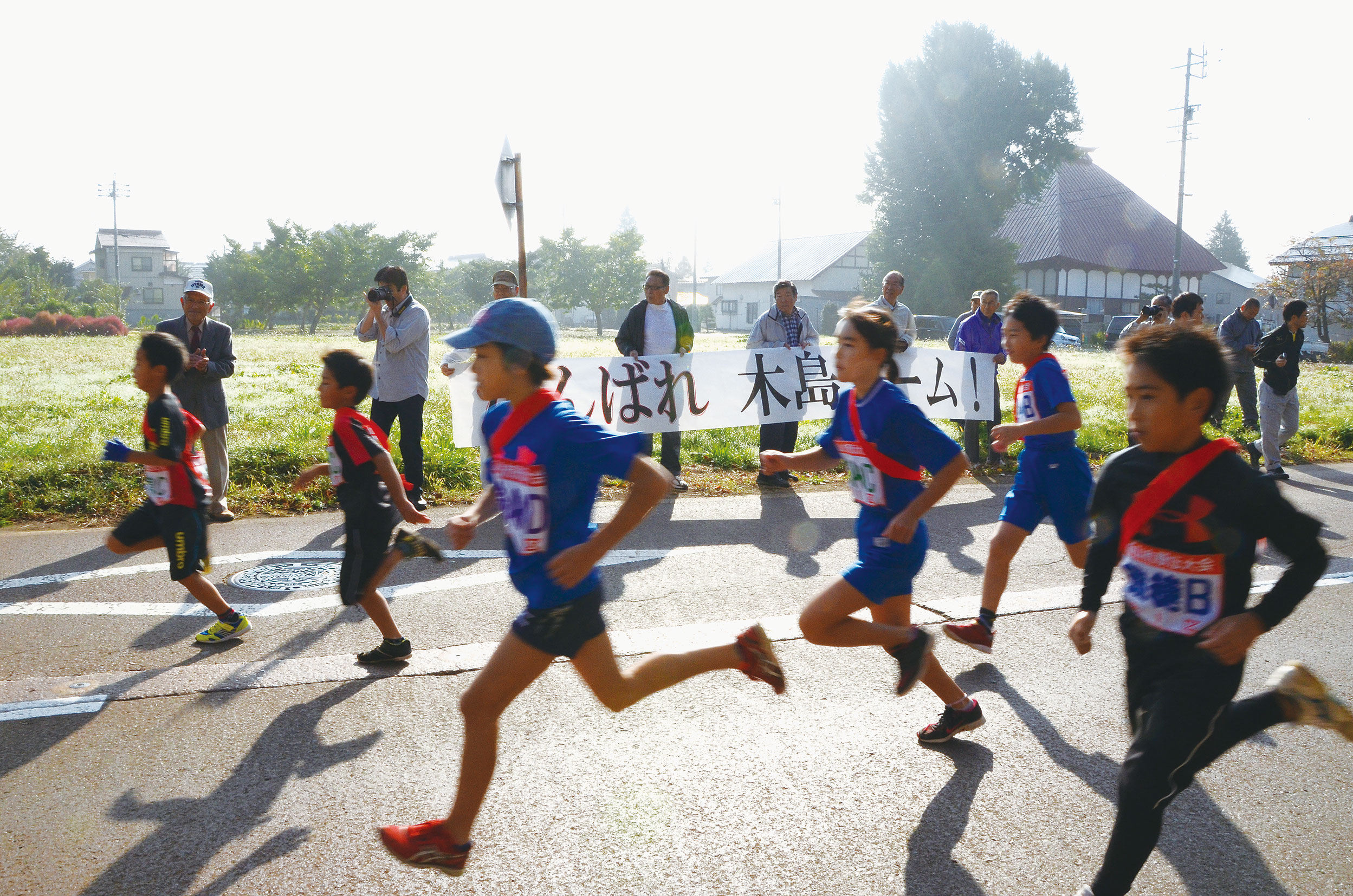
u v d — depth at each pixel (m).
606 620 5.16
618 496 8.41
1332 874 2.93
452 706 4.05
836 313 62.19
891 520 3.36
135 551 4.73
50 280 94.06
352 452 4.22
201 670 4.41
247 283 67.81
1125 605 2.67
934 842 3.07
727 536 7.09
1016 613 5.38
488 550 6.59
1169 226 61.66
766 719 3.96
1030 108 46.53
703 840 3.07
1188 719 2.39
